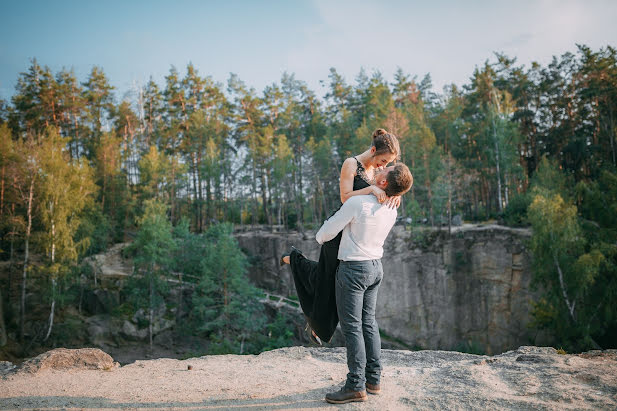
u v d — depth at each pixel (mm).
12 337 33344
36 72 59281
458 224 42094
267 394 3402
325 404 3098
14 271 38969
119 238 52406
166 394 3500
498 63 56250
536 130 54438
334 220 3053
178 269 44188
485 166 49500
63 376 4238
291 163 55344
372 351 3271
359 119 69938
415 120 49469
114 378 4141
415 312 37250
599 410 2682
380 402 3084
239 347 35000
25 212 37531
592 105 49156
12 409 3145
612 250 28938
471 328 35344
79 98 62500
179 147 65250
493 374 3670
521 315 33625
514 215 39062
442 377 3725
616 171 38188
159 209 42562
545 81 52938
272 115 66875
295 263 3461
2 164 34969
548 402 2867
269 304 39750
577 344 29797
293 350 5457
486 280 35219
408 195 45406
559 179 39719
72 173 35906
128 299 38312
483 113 53312
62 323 34938
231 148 66062
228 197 62188
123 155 62250
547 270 29938
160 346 36219
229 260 36906
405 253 38531
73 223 35719
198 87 68125
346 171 3213
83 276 39594
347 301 3100
